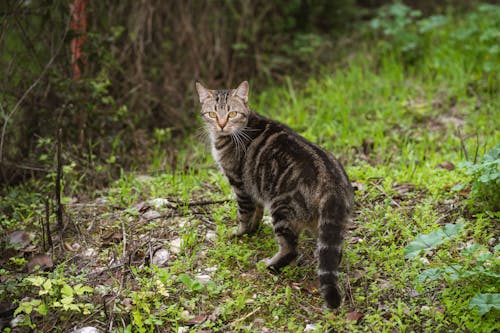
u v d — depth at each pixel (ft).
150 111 9.09
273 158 6.82
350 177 7.68
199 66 9.62
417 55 9.78
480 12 10.36
